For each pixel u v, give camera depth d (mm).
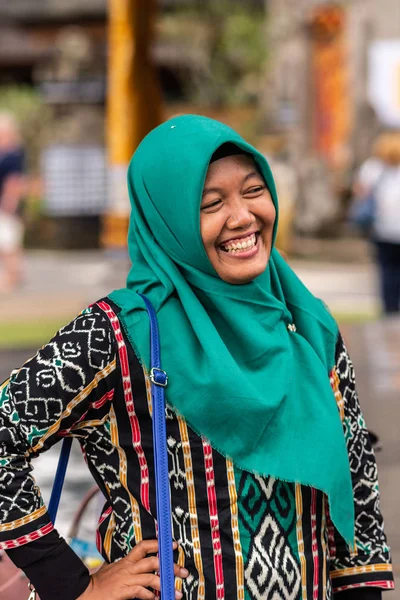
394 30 25844
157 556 2895
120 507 2980
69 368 2850
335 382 3148
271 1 27828
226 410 2830
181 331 2916
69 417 2887
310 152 26609
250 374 2938
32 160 31141
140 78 12758
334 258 23875
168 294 2967
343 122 26234
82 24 35219
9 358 10992
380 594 3238
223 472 2867
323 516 3043
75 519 4625
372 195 13906
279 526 2904
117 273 14336
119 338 2893
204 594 2852
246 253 3004
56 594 2932
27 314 15242
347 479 2971
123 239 13625
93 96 26422
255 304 3027
